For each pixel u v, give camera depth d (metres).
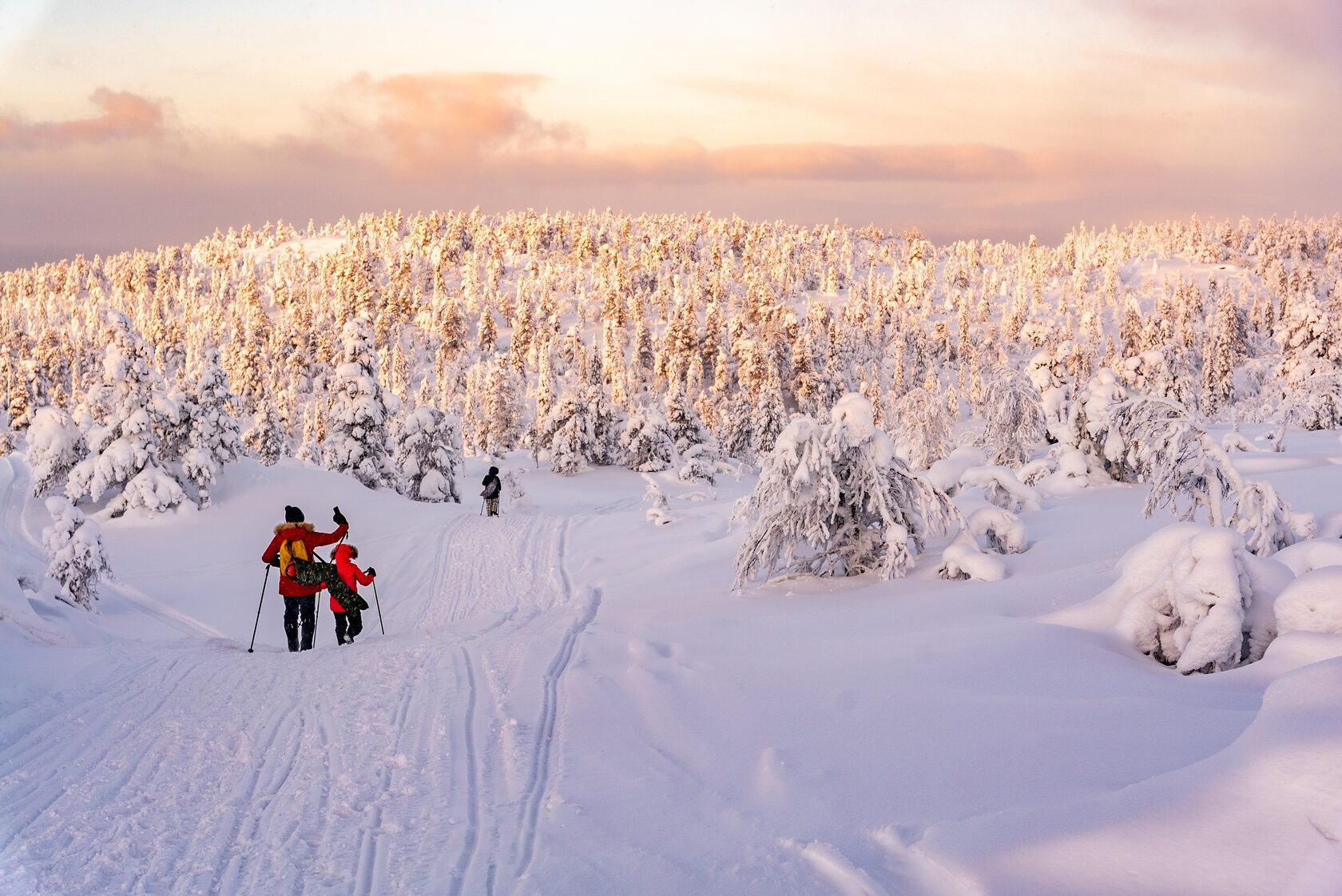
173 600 19.17
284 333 133.00
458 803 4.43
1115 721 4.39
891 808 3.82
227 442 31.14
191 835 4.09
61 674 7.32
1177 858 2.93
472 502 40.84
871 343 162.12
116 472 26.97
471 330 184.25
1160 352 27.83
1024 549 10.95
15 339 103.12
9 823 4.22
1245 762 3.29
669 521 20.92
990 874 3.05
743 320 160.38
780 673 6.32
